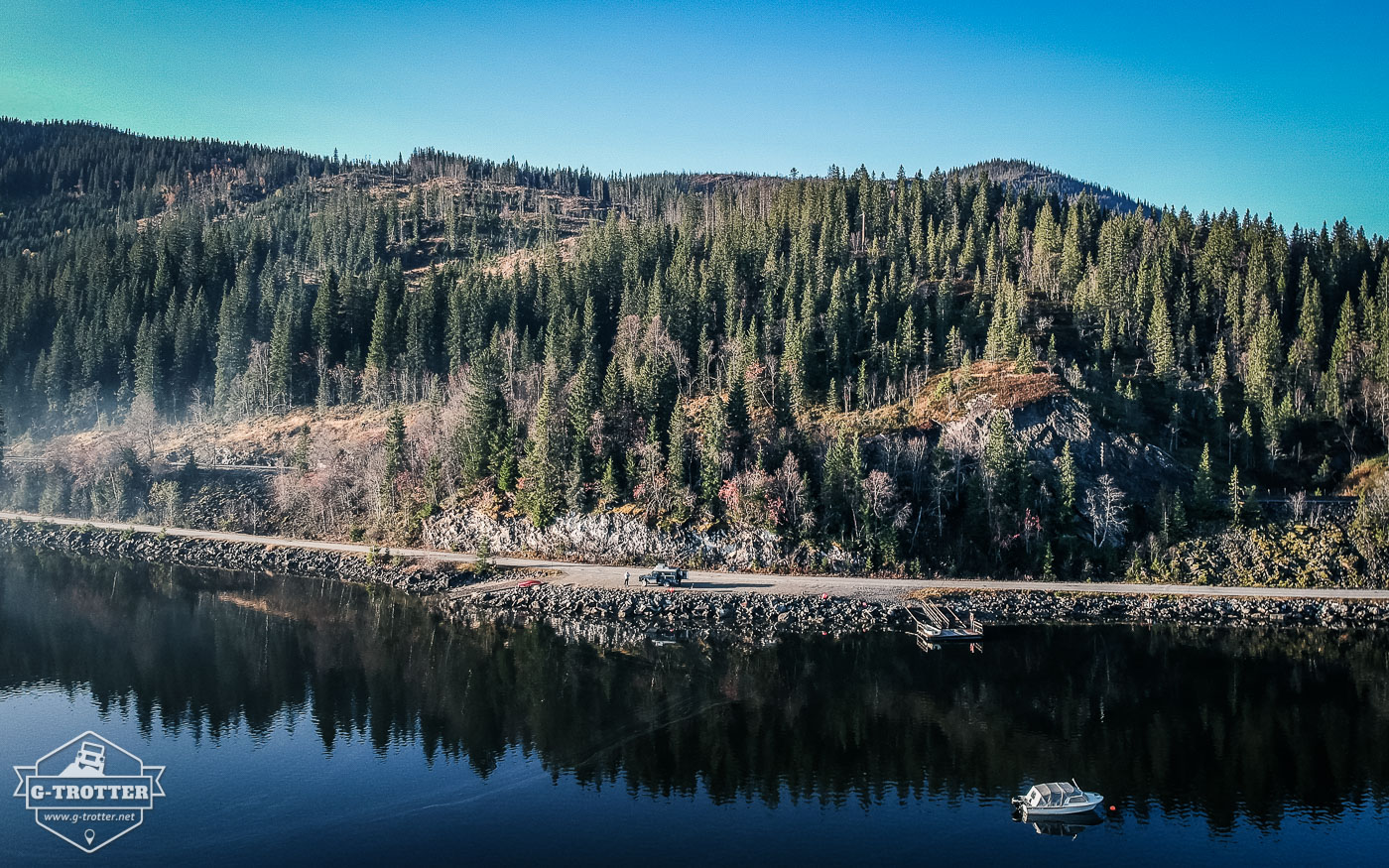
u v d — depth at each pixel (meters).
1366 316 165.38
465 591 114.75
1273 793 62.09
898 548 117.12
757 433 134.75
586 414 134.88
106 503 153.50
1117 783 63.75
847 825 57.06
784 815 58.28
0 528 147.62
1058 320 180.12
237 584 119.56
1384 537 115.56
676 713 75.94
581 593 109.81
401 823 56.34
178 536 141.50
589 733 71.62
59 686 79.44
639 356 165.12
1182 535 119.25
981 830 56.69
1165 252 191.38
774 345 166.12
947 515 123.50
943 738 71.25
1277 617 104.06
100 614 103.25
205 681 82.00
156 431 187.25
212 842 53.38
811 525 119.50
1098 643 95.88
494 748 68.31
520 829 55.91
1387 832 56.59
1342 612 104.12
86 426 197.12
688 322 173.50
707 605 106.19
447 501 139.12
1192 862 53.00
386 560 127.94
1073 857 53.19
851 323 168.00
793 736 71.38
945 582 113.94
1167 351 159.50
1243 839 55.69
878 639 97.00
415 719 73.81
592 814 58.09
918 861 52.88
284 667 86.31
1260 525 120.25
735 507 122.00
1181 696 80.62
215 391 198.88
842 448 123.62
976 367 151.75
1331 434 150.38
